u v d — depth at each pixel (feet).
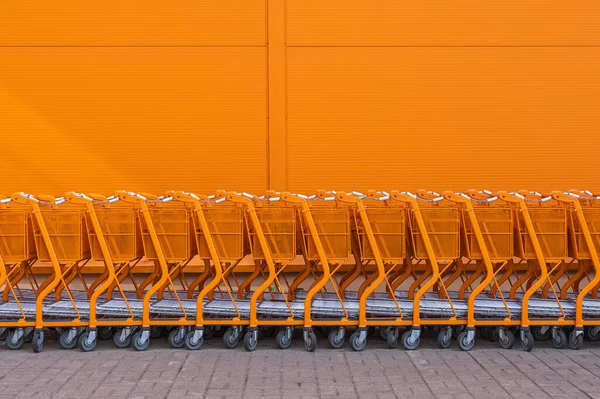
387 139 30.35
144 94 30.07
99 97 29.99
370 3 30.35
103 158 30.01
